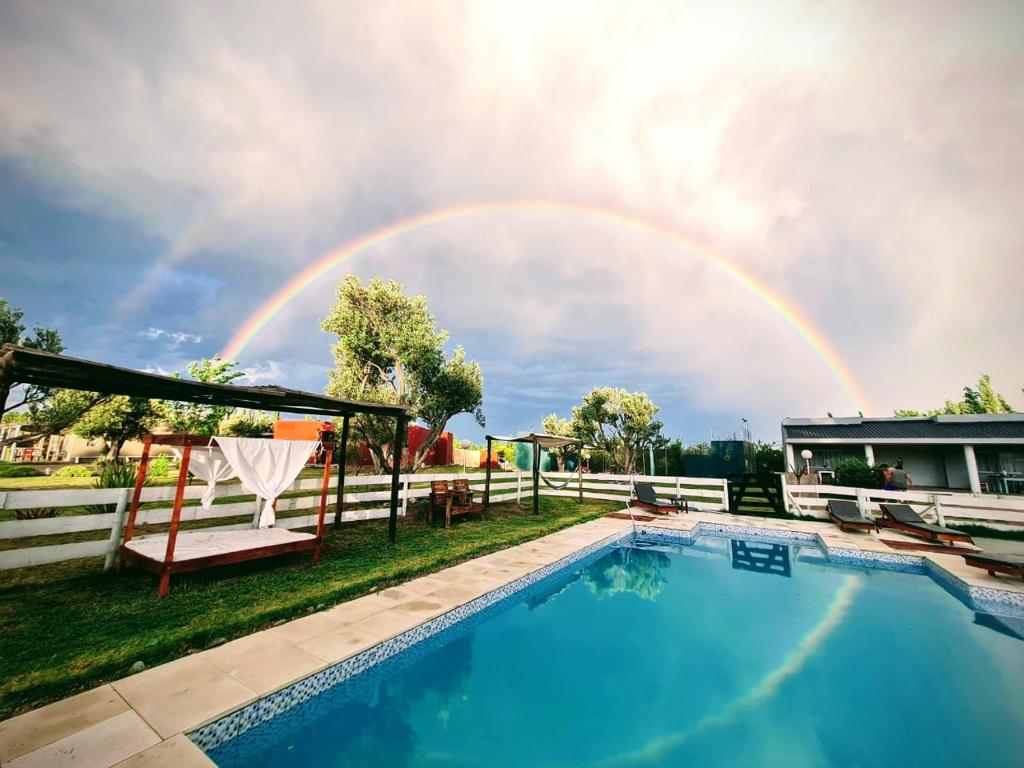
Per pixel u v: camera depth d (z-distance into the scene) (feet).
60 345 45.34
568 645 19.07
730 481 51.01
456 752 12.25
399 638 15.55
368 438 54.19
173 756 8.98
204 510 24.85
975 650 18.43
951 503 37.58
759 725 13.57
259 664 13.11
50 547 19.22
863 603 23.93
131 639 13.93
